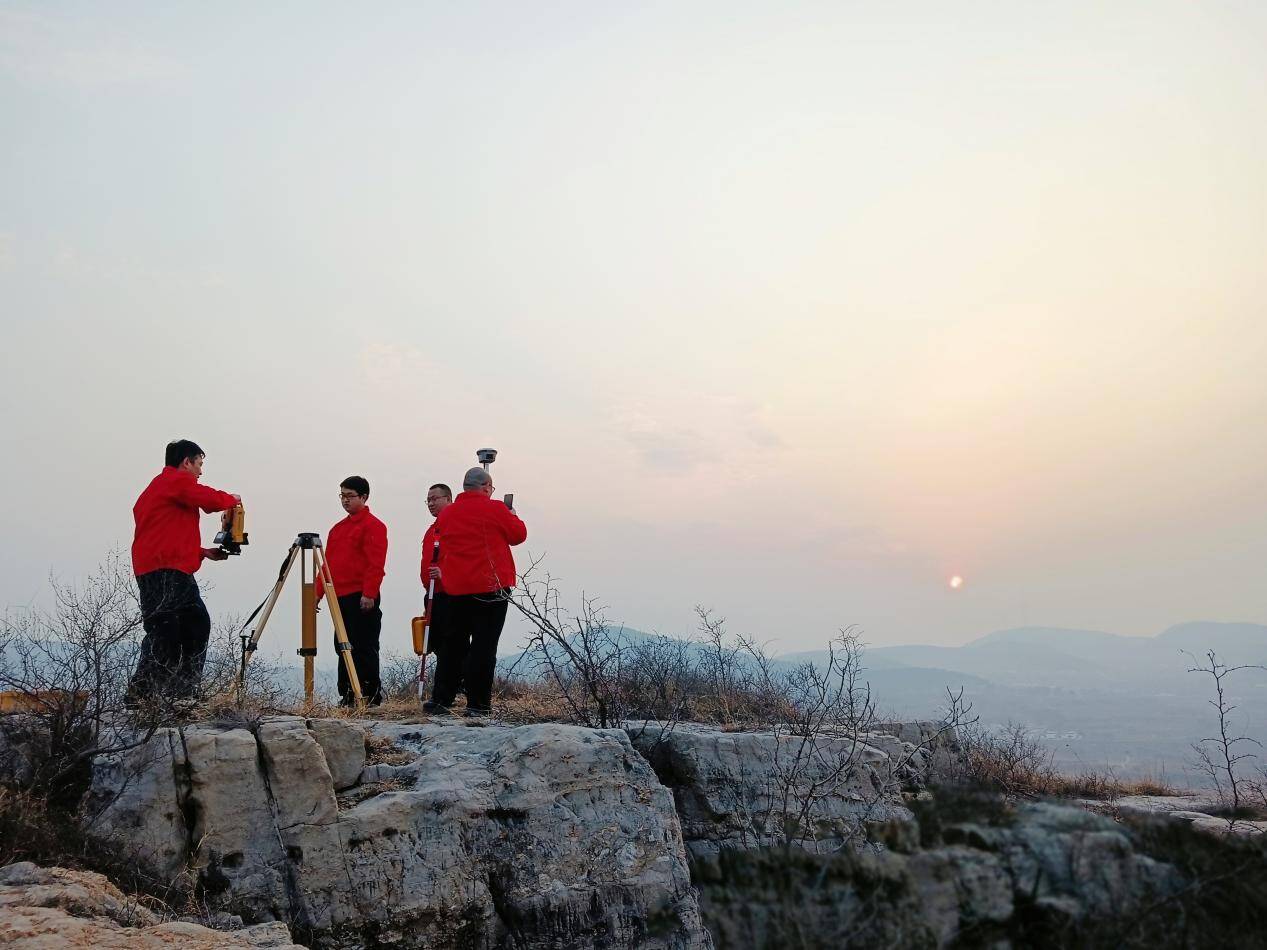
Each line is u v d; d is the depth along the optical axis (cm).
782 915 361
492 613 1045
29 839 621
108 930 534
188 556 904
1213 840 375
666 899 758
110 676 733
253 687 874
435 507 1218
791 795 944
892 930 352
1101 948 347
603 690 1069
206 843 664
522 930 721
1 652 719
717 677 1250
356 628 1117
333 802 698
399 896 689
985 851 365
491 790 760
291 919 660
